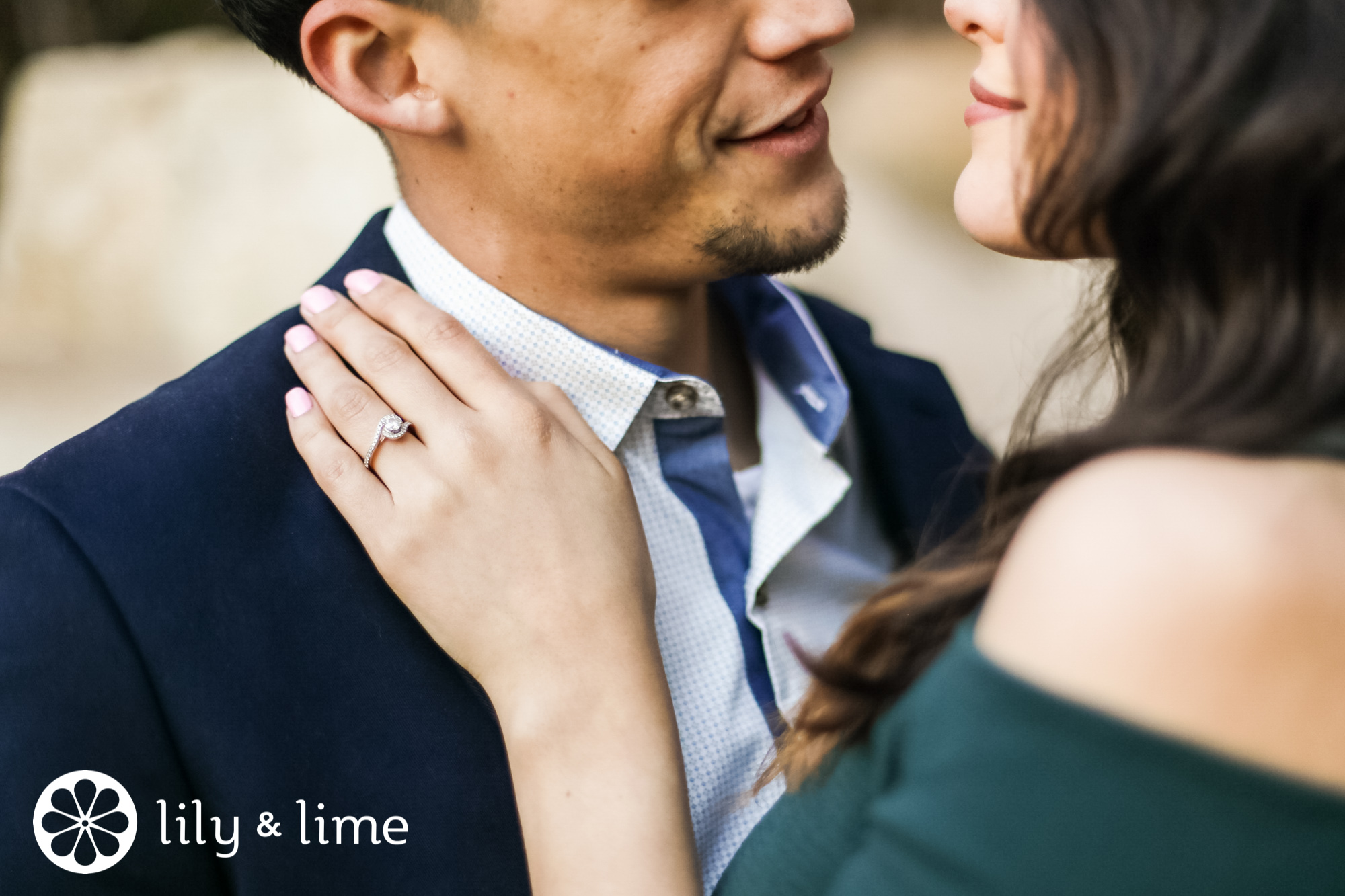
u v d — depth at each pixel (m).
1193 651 0.57
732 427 1.34
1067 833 0.59
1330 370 0.63
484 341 1.13
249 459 0.98
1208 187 0.67
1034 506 0.66
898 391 1.47
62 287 5.19
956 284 5.60
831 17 1.01
